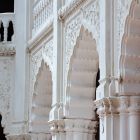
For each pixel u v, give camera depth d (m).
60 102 19.33
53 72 20.03
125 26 14.98
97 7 16.72
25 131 23.38
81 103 18.98
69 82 18.95
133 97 14.98
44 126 23.00
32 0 23.94
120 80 15.04
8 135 23.81
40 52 22.30
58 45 19.61
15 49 24.28
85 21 17.59
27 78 23.66
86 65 18.84
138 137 14.90
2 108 24.33
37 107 23.02
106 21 15.67
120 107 15.01
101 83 15.55
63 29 19.58
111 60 15.46
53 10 20.44
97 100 15.47
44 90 22.91
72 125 19.05
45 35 21.50
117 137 15.09
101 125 15.40
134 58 15.10
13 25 24.62
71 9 18.66
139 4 14.68
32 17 23.84
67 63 19.09
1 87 24.44
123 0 15.15
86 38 18.20
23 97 23.62
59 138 19.25
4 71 24.48
